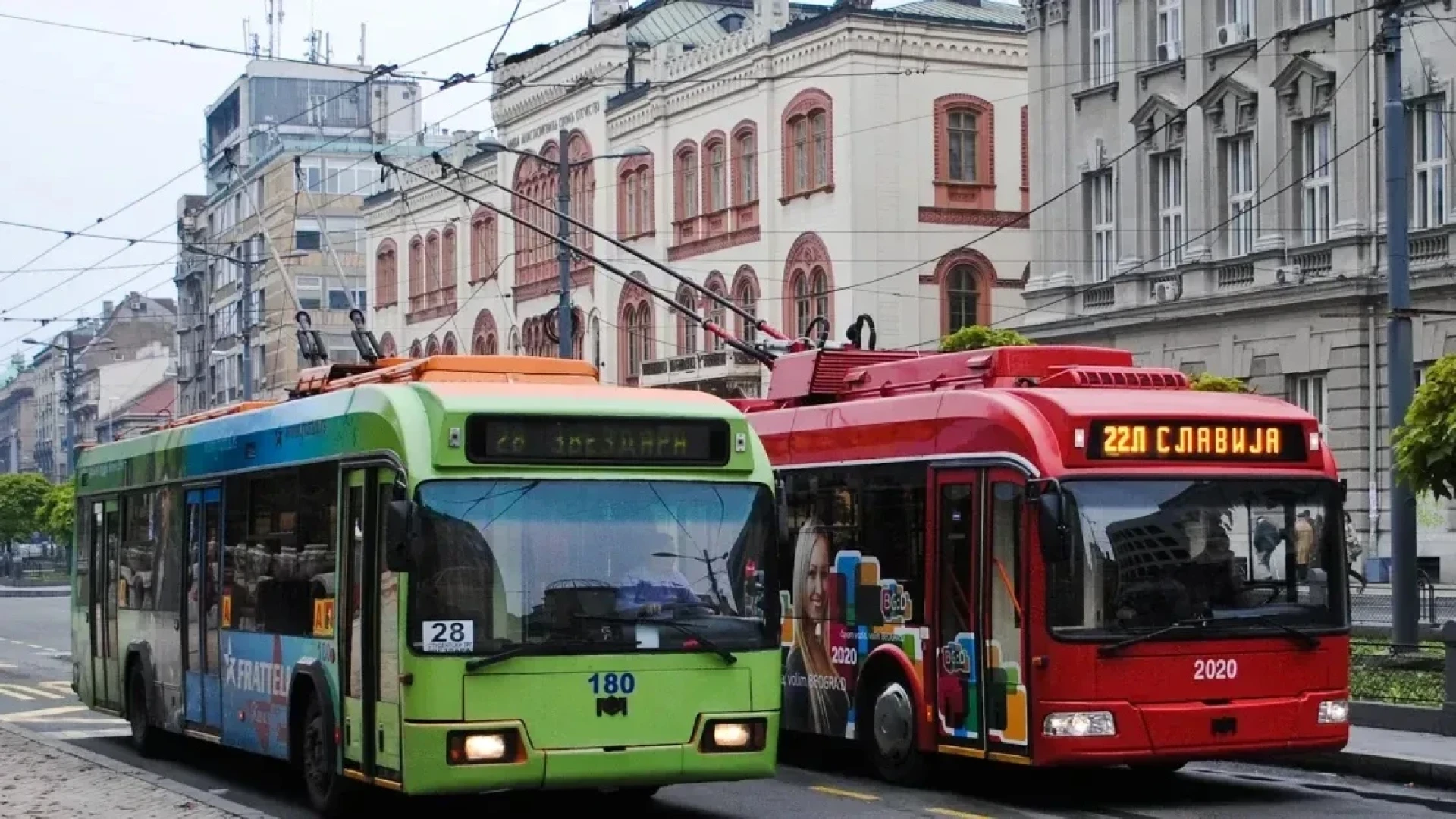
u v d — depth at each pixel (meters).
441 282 74.00
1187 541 15.37
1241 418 15.70
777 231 52.94
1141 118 42.84
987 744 15.78
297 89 101.88
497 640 13.16
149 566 20.14
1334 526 15.89
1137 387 16.69
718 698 13.67
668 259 58.22
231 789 17.81
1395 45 24.00
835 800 16.31
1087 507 15.14
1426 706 19.59
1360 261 37.06
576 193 63.31
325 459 15.20
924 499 16.81
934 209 50.84
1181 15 42.09
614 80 60.78
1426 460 21.64
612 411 13.80
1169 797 16.36
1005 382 16.73
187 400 110.44
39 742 20.17
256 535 16.92
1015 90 51.94
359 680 14.19
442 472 13.33
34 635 47.62
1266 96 39.41
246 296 62.28
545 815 15.52
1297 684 15.55
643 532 13.71
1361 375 37.00
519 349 67.44
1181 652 15.19
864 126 49.81
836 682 18.12
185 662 18.80
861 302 49.88
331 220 89.88
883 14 49.94
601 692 13.34
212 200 102.06
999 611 15.70
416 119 99.19
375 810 15.77
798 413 19.12
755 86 53.56
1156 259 42.75
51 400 181.62
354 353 89.12
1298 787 17.02
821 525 18.47
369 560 14.09
